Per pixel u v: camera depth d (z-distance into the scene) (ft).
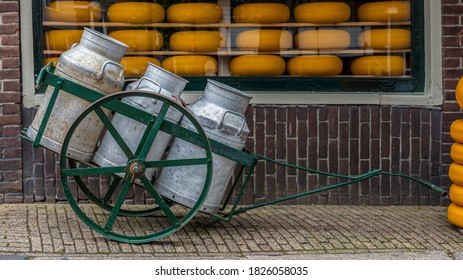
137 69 26.61
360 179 23.32
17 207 25.32
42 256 20.11
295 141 26.48
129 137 21.30
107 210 23.77
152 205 26.03
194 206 21.48
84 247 20.95
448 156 26.76
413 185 26.86
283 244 21.75
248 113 26.37
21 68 25.76
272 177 26.50
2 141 25.72
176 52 26.71
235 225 23.75
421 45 26.76
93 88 20.98
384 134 26.66
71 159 22.54
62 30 26.05
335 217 24.94
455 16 26.48
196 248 21.25
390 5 26.84
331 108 26.53
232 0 26.76
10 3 25.57
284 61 26.76
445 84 26.61
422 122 26.71
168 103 20.74
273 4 26.68
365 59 26.81
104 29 26.48
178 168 21.84
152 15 26.63
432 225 24.09
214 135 21.88
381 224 24.12
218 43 26.73
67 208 25.32
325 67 26.71
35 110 25.81
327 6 26.66
